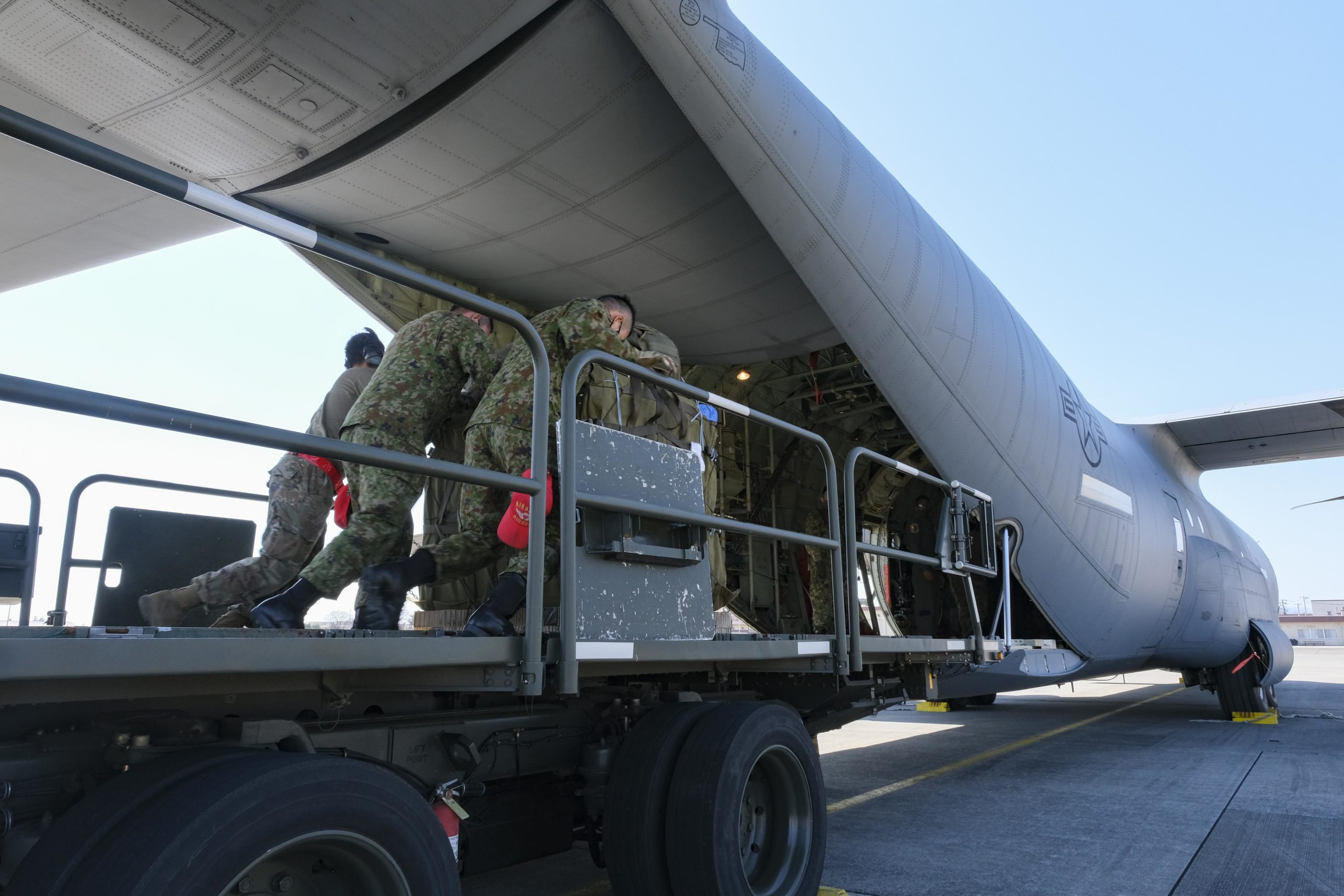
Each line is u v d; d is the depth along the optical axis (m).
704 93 4.03
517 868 4.09
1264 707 10.26
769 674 4.20
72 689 1.69
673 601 2.78
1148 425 9.59
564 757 3.11
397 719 2.60
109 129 4.43
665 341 3.93
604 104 4.25
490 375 3.31
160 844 1.52
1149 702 13.36
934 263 5.48
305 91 4.05
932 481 4.57
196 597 3.22
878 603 8.64
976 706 12.25
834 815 5.09
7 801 1.86
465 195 4.89
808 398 8.17
